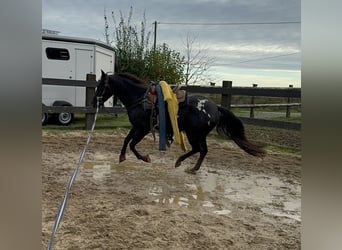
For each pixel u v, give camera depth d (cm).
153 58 1204
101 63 954
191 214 320
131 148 464
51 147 600
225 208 343
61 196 350
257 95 668
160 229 279
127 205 334
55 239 248
